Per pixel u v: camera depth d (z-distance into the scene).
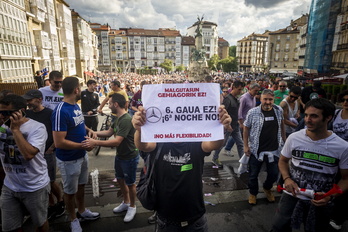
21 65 19.84
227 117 1.86
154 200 2.02
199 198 2.02
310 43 35.78
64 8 32.59
